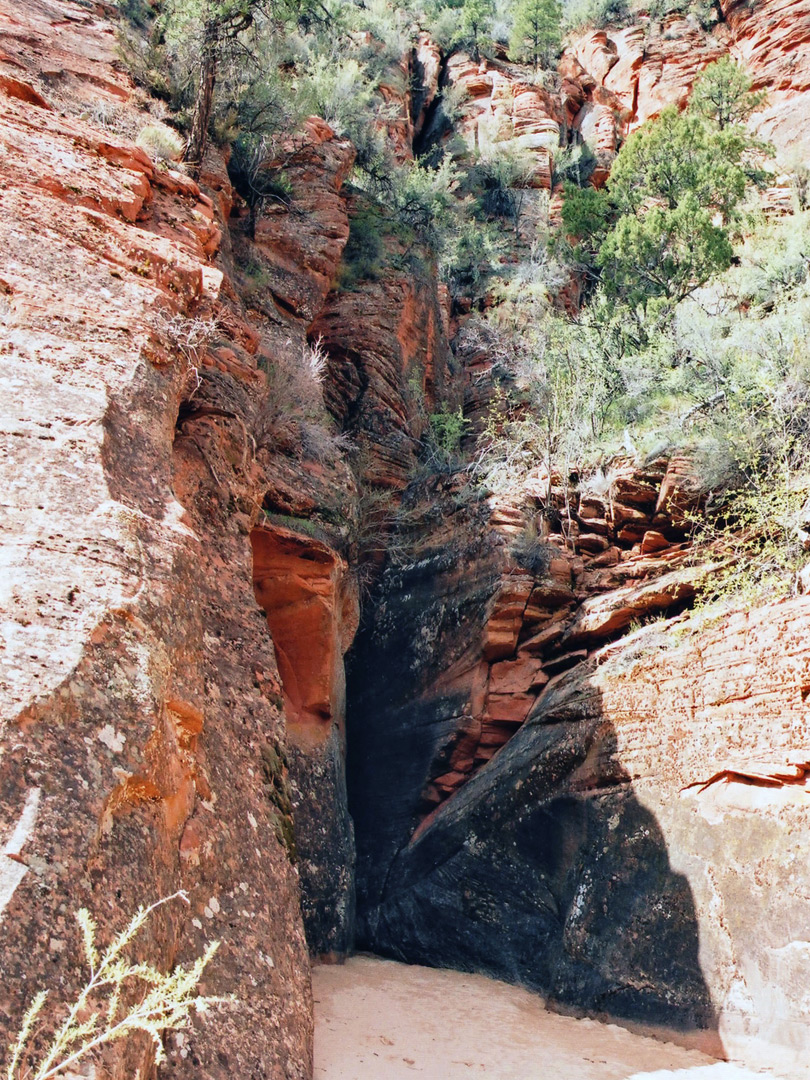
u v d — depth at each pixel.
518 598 12.55
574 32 36.25
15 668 4.19
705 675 9.06
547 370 17.16
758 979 7.37
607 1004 8.39
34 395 5.80
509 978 9.64
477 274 24.12
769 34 30.62
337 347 16.62
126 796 4.38
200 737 5.95
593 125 31.50
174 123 13.34
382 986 9.00
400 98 29.72
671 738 9.22
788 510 9.99
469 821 10.91
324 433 12.91
